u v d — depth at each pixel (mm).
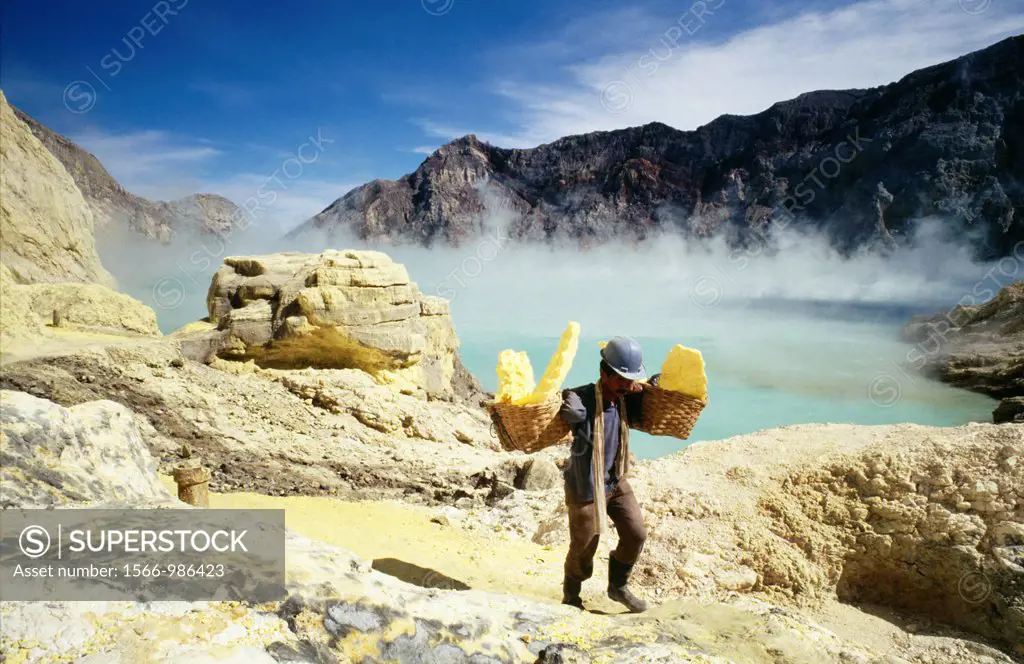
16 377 13008
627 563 4738
